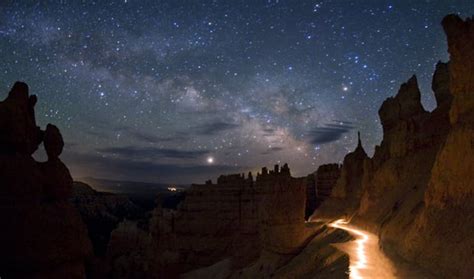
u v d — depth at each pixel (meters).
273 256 32.84
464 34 19.88
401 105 43.44
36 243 11.34
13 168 11.26
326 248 27.89
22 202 11.37
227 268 44.84
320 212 53.16
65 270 12.25
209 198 59.31
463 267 14.48
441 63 40.22
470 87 19.23
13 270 10.96
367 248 26.31
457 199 17.88
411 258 18.98
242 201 58.03
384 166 38.97
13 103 12.14
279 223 32.69
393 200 34.72
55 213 12.25
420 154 35.78
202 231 57.03
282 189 33.28
